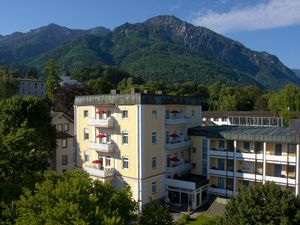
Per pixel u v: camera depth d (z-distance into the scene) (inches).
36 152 1466.5
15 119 2000.5
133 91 1916.8
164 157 1941.4
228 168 1881.2
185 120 2058.3
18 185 1057.5
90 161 2073.1
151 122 1847.9
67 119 2795.3
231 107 6402.6
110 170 1899.6
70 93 3816.4
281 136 1679.4
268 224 991.0
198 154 2065.7
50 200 775.1
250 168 1846.7
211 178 1945.1
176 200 1915.6
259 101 6412.4
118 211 837.2
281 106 4768.7
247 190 1107.3
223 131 1886.1
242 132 1820.9
